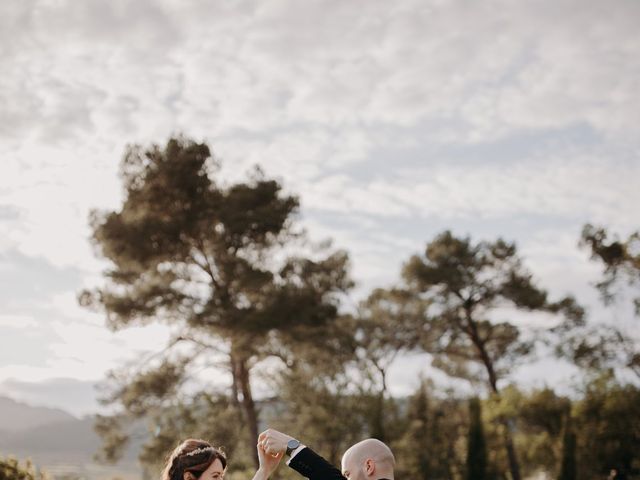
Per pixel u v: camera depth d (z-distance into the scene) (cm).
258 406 2919
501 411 3073
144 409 2767
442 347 4009
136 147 2609
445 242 3994
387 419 3244
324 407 3027
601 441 2983
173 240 2553
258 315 2467
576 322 3741
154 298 2572
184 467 296
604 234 3044
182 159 2570
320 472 272
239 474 2772
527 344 3825
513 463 3206
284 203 2703
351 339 3547
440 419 3662
